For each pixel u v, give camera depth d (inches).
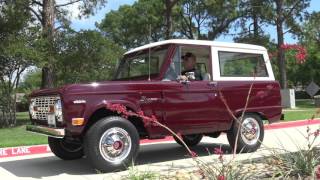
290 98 1373.0
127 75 386.0
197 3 1728.6
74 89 306.7
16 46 757.3
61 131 304.5
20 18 811.4
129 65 387.2
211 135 405.7
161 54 356.2
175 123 346.0
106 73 971.3
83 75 957.8
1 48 751.1
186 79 351.6
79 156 386.9
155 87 336.2
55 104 313.3
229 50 384.5
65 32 935.0
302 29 1578.5
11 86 808.9
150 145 476.4
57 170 345.7
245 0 1617.9
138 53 380.2
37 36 823.1
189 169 301.1
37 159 406.0
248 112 387.5
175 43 355.3
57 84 933.2
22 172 344.2
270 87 394.9
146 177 264.1
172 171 292.5
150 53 364.8
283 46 303.4
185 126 351.3
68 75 943.0
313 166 235.6
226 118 372.2
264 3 1566.2
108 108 289.1
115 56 975.0
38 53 796.0
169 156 395.5
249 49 398.6
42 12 948.0
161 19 1908.2
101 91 313.6
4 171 351.3
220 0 1648.6
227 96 373.7
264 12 1552.7
